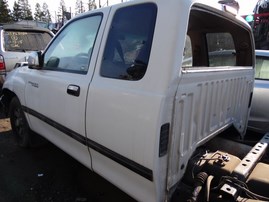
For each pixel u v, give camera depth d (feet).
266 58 14.16
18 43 21.42
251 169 6.87
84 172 11.43
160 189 5.93
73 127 8.30
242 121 10.41
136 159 6.13
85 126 7.72
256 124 13.82
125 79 6.57
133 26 6.68
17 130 13.88
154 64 5.84
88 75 7.75
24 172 11.35
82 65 8.28
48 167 11.82
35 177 10.96
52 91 9.30
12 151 13.42
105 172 7.47
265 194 6.43
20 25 22.38
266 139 8.75
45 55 10.48
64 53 9.36
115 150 6.73
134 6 6.77
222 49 10.55
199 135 7.16
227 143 8.70
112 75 7.00
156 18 6.04
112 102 6.66
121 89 6.48
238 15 8.61
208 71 6.88
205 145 8.50
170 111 5.71
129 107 6.19
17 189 10.09
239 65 10.59
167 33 5.72
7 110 14.93
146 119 5.79
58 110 9.04
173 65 5.57
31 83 10.98
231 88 8.77
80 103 7.81
